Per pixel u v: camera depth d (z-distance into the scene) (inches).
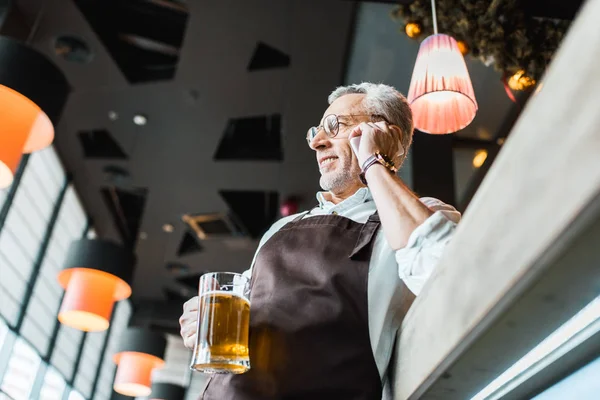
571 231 11.4
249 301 34.4
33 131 128.9
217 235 343.3
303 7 188.7
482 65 135.5
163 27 220.5
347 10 184.9
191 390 480.4
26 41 203.8
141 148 275.1
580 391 17.2
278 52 220.8
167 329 459.2
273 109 241.4
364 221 39.4
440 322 19.5
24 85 119.1
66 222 320.8
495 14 98.8
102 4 208.1
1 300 269.1
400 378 27.6
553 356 17.1
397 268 35.0
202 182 296.7
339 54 206.1
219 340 30.8
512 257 13.7
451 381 21.5
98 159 287.1
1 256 260.8
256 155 272.8
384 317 33.6
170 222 338.3
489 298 15.1
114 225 348.5
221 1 192.2
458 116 93.4
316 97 230.7
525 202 13.1
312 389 31.4
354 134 40.6
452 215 35.2
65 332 345.4
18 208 267.3
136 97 241.9
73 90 239.8
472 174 159.0
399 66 153.0
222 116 248.1
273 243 39.5
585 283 13.4
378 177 34.7
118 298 217.0
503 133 144.3
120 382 305.1
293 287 35.2
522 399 21.0
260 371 32.2
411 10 109.7
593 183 10.5
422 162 135.6
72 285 200.4
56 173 295.3
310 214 46.2
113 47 220.8
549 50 98.7
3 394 276.5
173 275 406.0
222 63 218.7
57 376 339.3
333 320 33.1
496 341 17.1
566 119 11.4
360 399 31.2
